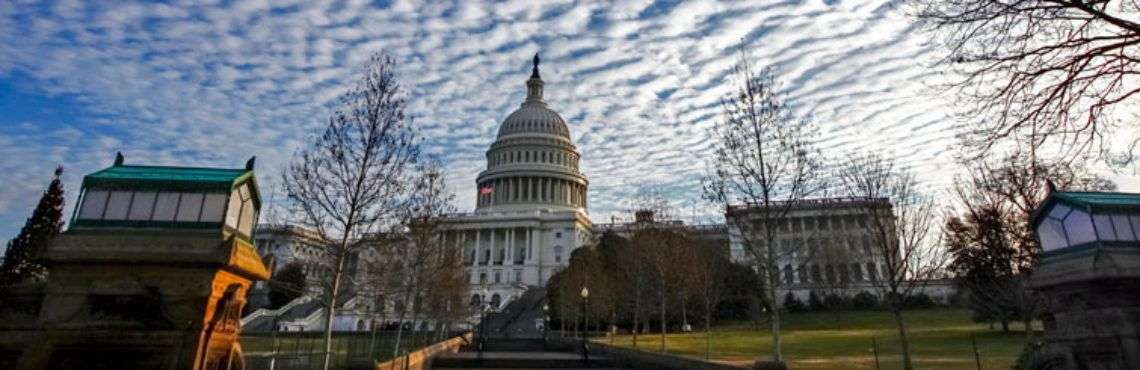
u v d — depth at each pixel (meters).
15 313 6.52
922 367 25.36
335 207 20.59
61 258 6.33
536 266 133.50
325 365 19.05
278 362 28.11
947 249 34.53
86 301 6.35
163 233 6.64
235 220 7.29
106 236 6.49
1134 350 8.24
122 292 6.39
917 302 77.88
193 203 6.91
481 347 44.56
